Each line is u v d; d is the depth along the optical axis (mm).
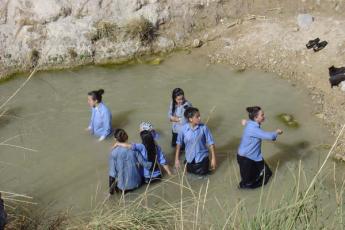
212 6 11570
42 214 7098
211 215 6281
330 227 5191
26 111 9750
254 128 7133
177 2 11555
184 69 10719
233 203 7164
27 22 11242
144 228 6043
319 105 9289
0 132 9219
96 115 8789
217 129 8969
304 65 10211
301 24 10953
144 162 7539
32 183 8094
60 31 11211
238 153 7355
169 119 8992
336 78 9422
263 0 11586
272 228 4863
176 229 5711
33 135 9125
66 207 7527
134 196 7586
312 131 8703
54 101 10000
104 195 7734
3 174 8312
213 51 11102
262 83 10070
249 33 11195
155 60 11055
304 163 7973
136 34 11211
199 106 9555
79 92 10234
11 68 10984
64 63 11094
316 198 5180
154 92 10047
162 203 7367
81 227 6297
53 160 8555
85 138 8961
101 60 11156
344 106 9062
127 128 9117
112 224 6105
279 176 7699
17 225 6520
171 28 11500
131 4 11406
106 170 8273
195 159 7664
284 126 8891
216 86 10102
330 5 11219
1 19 11297
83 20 11328
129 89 10203
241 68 10570
